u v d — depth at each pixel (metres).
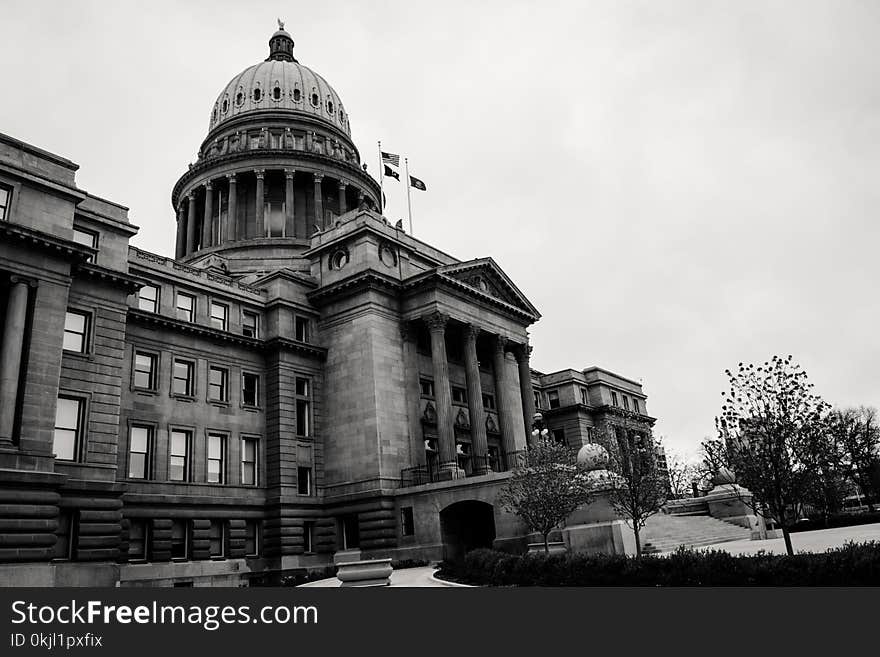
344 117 103.00
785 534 25.44
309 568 51.12
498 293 66.62
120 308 42.31
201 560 46.81
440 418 55.38
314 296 59.81
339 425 56.31
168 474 47.00
